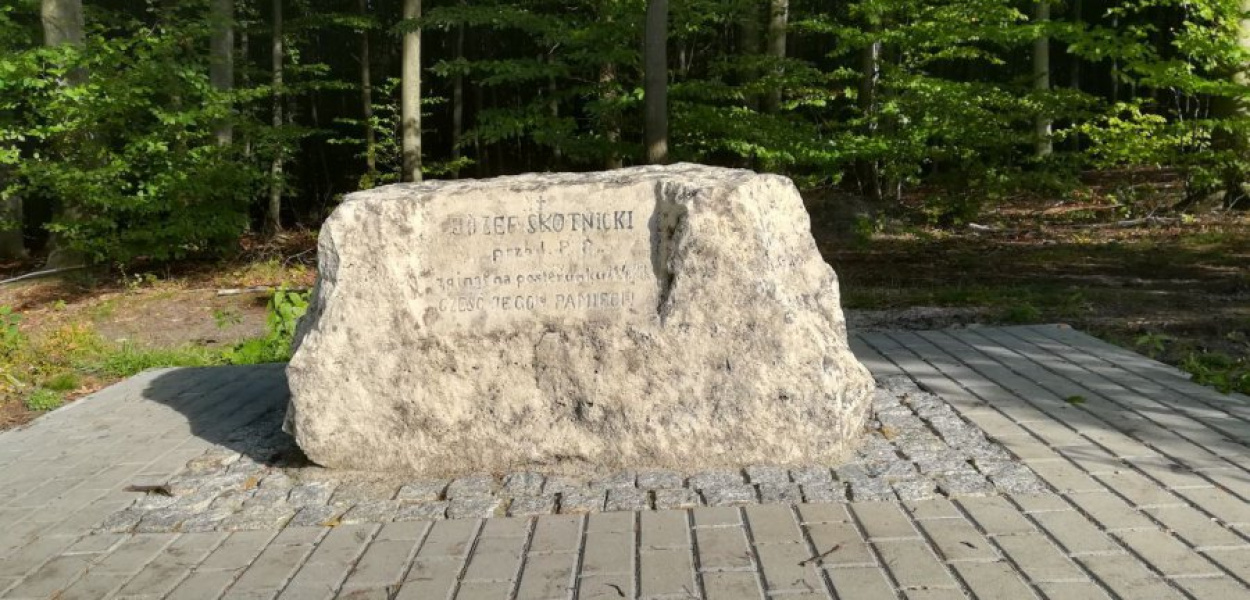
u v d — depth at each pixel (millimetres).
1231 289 9523
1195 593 3168
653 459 4676
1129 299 9148
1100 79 27766
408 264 4828
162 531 4184
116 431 5875
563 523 4062
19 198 18172
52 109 13367
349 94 27875
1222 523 3717
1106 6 24484
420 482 4672
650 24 11258
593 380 4707
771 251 4766
